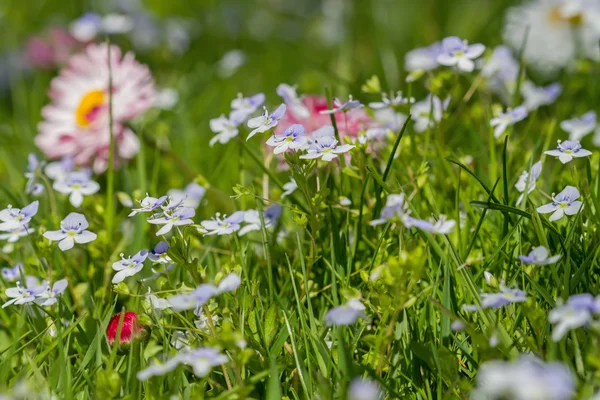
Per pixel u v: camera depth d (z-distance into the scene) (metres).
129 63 0.67
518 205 0.56
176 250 0.53
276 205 0.56
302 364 0.52
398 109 0.61
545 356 0.51
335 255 0.56
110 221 0.59
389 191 0.56
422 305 0.54
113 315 0.55
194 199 0.59
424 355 0.52
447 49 0.57
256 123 0.54
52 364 0.53
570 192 0.53
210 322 0.52
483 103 0.65
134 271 0.53
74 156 0.66
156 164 0.63
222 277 0.53
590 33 0.73
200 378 0.53
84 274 0.58
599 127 0.64
